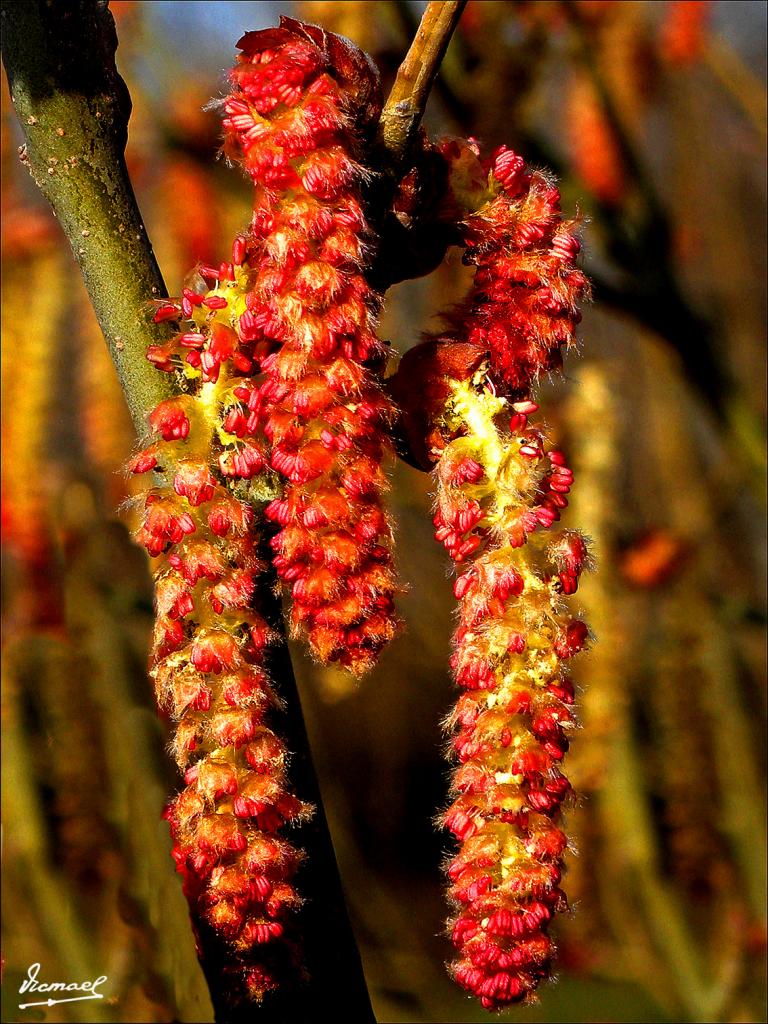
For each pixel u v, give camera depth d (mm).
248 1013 288
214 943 287
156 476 284
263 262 265
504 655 270
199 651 266
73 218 289
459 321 281
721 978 465
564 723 270
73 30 286
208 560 267
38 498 464
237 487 282
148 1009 384
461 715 271
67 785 425
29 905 408
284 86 262
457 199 282
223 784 266
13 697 439
